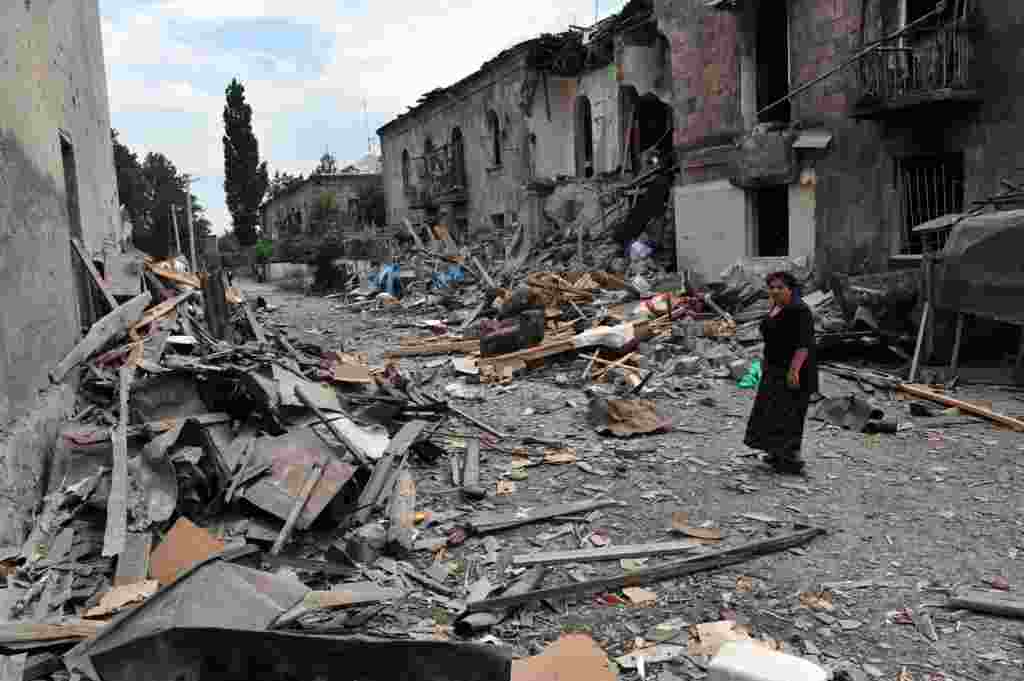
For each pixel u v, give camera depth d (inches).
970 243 353.4
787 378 251.1
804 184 570.3
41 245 259.4
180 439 221.1
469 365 471.8
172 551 177.9
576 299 647.8
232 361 334.3
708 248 673.6
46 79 300.7
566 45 919.7
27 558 176.1
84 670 122.8
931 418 315.3
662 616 167.6
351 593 145.9
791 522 216.5
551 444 306.5
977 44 443.8
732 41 621.3
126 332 342.3
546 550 206.4
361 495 226.5
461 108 1168.8
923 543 198.7
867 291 414.0
